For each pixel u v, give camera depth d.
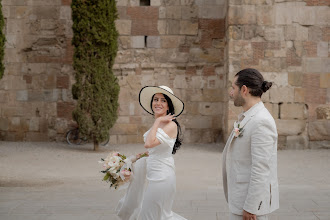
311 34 12.79
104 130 12.66
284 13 12.77
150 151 3.71
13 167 9.57
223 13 14.42
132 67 14.49
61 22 14.62
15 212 5.34
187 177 8.23
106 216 5.14
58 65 14.66
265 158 2.62
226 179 2.97
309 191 6.63
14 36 14.71
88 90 12.63
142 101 3.95
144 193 3.86
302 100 12.80
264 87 2.80
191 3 14.47
